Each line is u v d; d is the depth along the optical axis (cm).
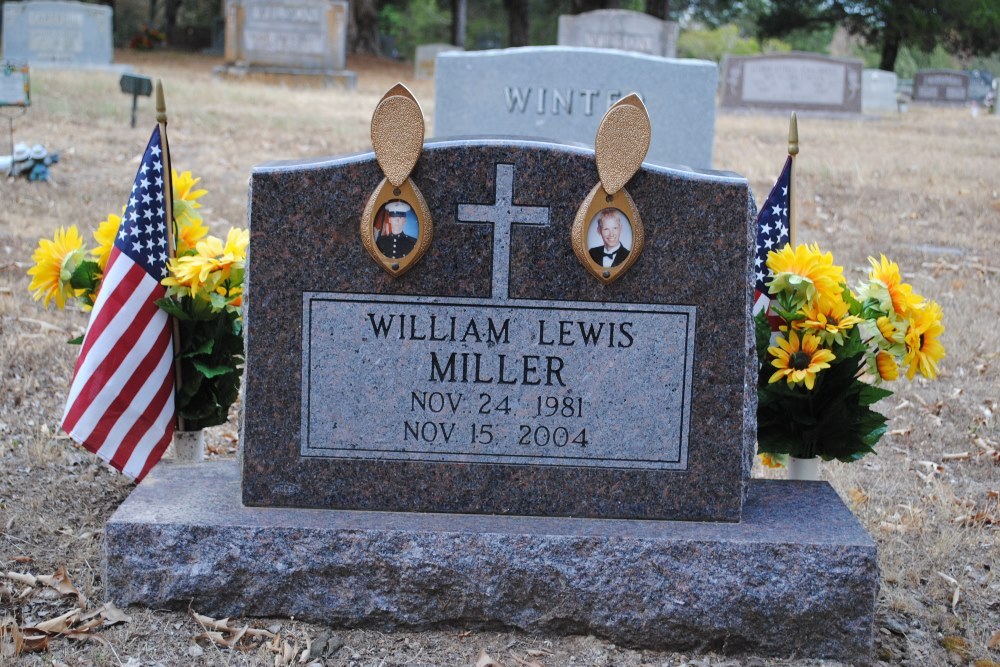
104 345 431
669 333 387
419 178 381
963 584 443
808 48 7300
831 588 375
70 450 535
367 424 394
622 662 375
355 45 3841
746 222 381
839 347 421
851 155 1655
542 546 378
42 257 471
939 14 3909
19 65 1222
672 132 1000
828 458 443
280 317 389
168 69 2658
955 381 707
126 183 1167
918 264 1009
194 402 462
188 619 382
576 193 381
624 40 2267
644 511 395
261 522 383
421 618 383
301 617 385
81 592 396
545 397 391
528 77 999
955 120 2588
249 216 384
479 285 386
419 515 395
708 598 377
